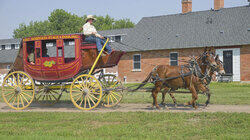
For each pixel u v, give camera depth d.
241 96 15.52
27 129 7.92
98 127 7.98
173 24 34.94
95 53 11.57
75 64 11.57
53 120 9.19
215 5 34.16
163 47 31.80
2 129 7.92
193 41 30.92
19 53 12.48
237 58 28.59
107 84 12.94
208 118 9.12
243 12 32.03
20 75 12.75
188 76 10.86
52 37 11.81
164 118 9.10
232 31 30.06
